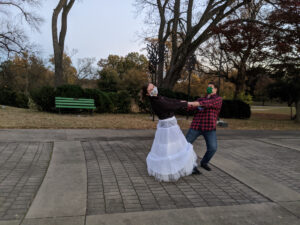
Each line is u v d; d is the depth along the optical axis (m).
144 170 4.49
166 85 18.56
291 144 7.38
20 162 4.67
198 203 3.21
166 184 3.84
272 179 4.26
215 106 4.12
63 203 3.05
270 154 6.10
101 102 14.14
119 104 15.37
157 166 3.88
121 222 2.65
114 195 3.38
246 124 13.28
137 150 5.97
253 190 3.72
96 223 2.62
